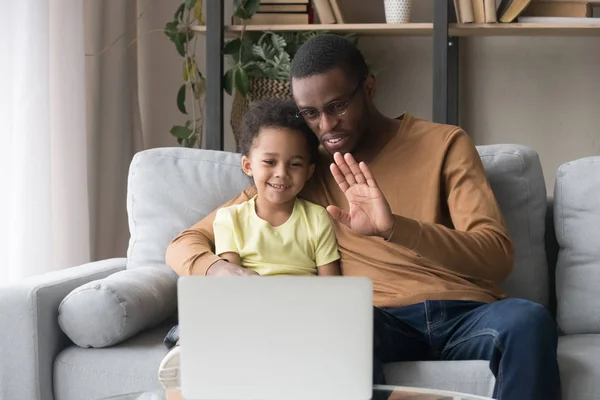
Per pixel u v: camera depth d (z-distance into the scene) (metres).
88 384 2.08
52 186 3.24
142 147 3.85
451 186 2.14
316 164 2.34
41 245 3.01
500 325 1.83
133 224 2.54
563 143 3.78
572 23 3.30
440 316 2.04
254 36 3.57
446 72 3.26
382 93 3.87
